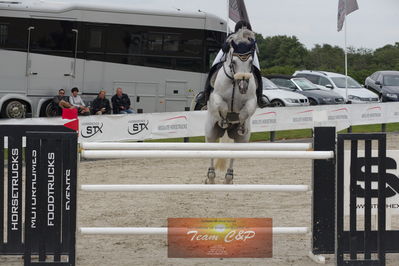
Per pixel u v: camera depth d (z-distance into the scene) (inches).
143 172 526.0
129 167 558.9
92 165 571.8
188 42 871.1
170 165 573.0
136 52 849.5
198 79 876.0
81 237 307.0
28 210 241.9
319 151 259.4
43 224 243.1
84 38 820.6
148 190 256.5
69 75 815.1
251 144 276.8
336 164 253.1
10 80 790.5
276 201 396.5
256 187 263.0
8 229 257.4
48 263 243.4
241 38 313.3
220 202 394.3
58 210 243.8
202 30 874.1
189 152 256.2
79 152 253.4
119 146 263.7
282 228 266.1
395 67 2293.3
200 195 419.8
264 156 257.6
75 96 753.6
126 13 840.3
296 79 1020.5
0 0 788.0
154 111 864.3
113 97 773.9
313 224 266.7
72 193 242.7
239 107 327.6
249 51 308.5
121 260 265.1
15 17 789.9
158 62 860.6
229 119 331.9
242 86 305.4
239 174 510.6
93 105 752.3
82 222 337.1
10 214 257.1
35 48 798.5
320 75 1079.0
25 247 242.5
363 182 255.3
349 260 253.4
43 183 242.7
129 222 338.3
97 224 332.5
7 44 788.6
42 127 253.9
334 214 266.4
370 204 253.6
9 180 256.1
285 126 730.2
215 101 325.1
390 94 1091.3
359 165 254.7
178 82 870.4
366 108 797.2
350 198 253.3
